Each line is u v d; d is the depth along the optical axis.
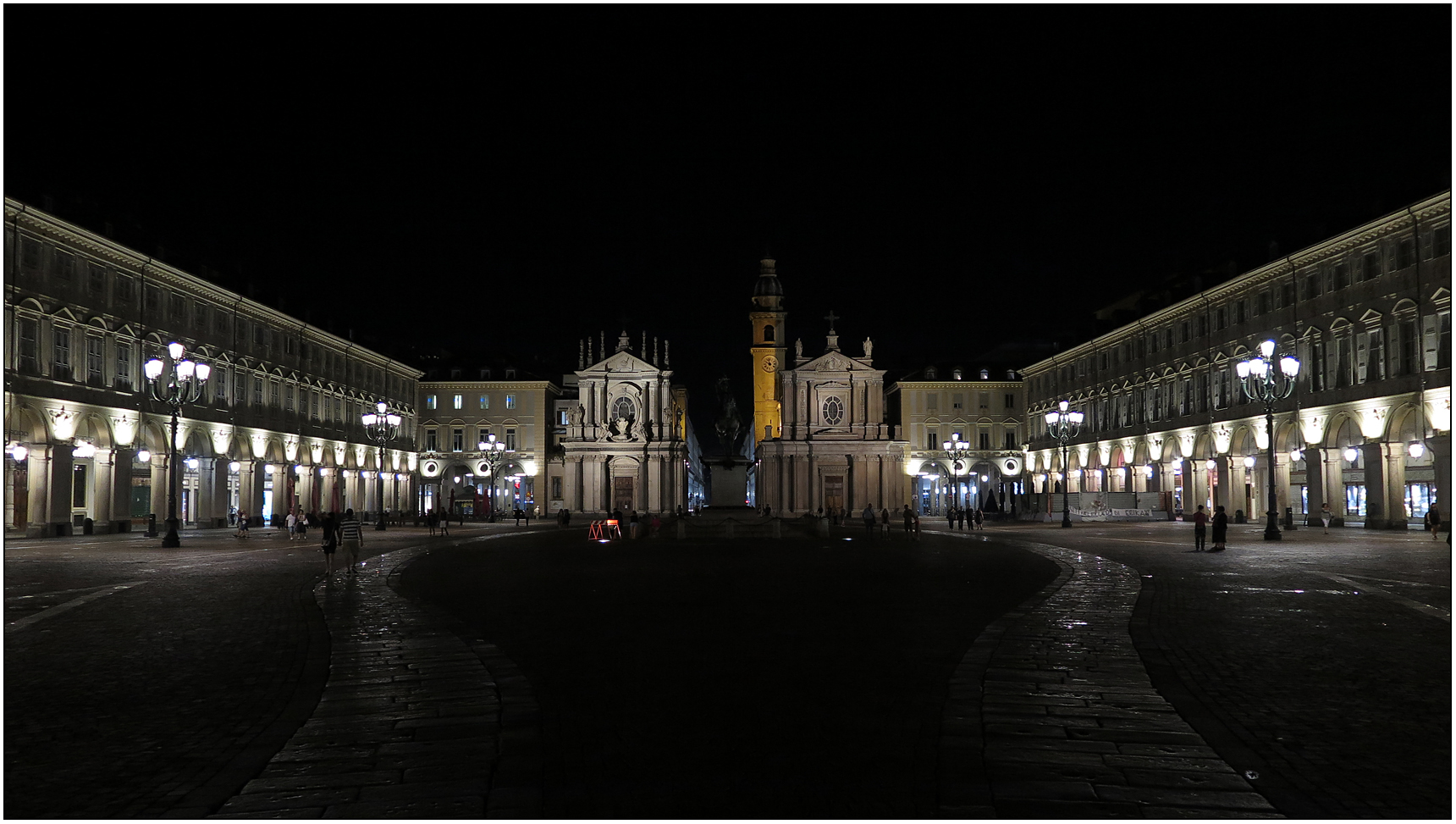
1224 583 23.52
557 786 7.75
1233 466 69.50
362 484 95.56
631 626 16.31
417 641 14.84
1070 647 13.91
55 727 9.73
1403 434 53.22
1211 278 76.19
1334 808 7.24
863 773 8.01
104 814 7.23
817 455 111.12
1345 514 58.88
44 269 53.09
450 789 7.71
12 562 32.44
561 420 121.62
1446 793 7.57
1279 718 9.77
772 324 125.25
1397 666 12.41
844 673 12.02
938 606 18.95
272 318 78.44
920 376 116.62
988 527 73.25
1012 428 115.50
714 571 28.64
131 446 59.16
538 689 11.23
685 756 8.49
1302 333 61.34
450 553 39.09
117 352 58.91
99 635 15.62
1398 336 52.97
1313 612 17.75
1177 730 9.34
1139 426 84.31
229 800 7.53
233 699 10.93
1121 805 7.29
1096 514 77.31
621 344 112.81
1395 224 52.94
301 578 26.42
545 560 34.38
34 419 52.16
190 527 66.81
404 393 109.12
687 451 117.31
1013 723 9.58
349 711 10.28
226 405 70.62
